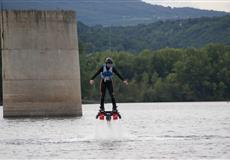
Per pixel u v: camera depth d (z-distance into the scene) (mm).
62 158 64688
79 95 123000
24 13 120250
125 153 67125
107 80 73188
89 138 81250
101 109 75750
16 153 68375
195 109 192750
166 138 80875
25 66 120375
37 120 115562
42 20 120375
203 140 78188
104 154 66500
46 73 120562
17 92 120562
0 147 73625
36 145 75125
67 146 73312
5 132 93375
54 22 120812
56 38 120875
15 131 94750
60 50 121125
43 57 120500
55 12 120688
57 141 78875
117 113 76125
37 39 120375
